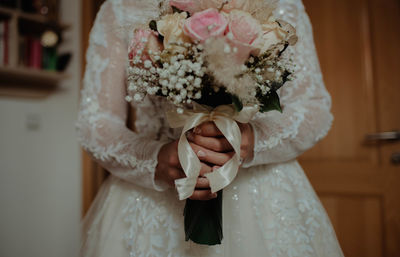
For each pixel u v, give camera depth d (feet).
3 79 7.25
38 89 7.72
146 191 2.62
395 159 5.69
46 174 7.78
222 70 1.84
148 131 2.82
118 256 2.50
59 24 7.64
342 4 6.23
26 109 7.60
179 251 2.39
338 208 6.09
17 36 7.13
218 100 2.21
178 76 1.94
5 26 7.04
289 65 2.25
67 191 7.85
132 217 2.56
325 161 6.25
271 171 2.61
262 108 2.19
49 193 7.79
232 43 1.85
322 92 2.68
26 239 7.40
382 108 5.86
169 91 2.07
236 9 2.02
